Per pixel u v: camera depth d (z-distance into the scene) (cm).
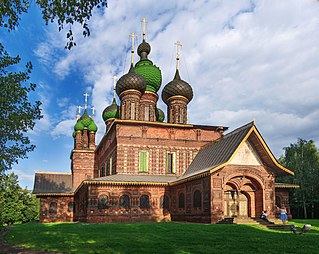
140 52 5394
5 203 4516
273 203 3234
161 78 5138
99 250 1480
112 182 3700
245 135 3192
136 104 4625
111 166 4500
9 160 1947
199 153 4162
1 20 1170
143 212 3772
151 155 4238
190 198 3431
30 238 2023
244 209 3294
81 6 1124
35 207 5534
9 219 4553
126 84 4612
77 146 6088
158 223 3027
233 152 3136
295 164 5641
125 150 4181
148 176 4122
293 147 5981
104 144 5225
